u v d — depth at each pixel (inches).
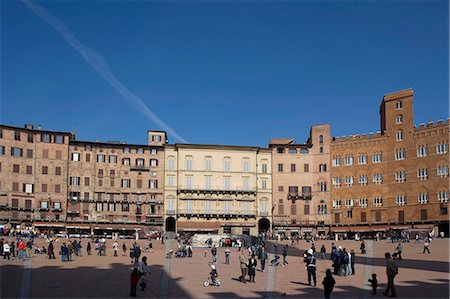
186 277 2167.8
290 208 5816.9
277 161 5905.5
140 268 1807.3
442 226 5049.2
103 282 1984.5
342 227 5654.5
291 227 5762.8
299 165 5895.7
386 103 5605.3
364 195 5605.3
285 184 5861.2
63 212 5324.8
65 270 2346.2
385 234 5359.3
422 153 5255.9
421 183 5221.5
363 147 5689.0
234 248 3998.5
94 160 5531.5
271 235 5162.4
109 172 5556.1
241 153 5871.1
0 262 2613.2
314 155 5900.6
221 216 5723.4
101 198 5487.2
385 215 5447.8
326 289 1493.6
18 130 5241.1
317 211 5797.2
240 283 1998.0
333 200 5767.7
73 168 5452.8
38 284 1918.1
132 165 5629.9
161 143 5856.3
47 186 5310.0
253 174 5851.4
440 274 2208.4
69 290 1791.3
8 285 1883.6
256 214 5777.6
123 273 2260.1
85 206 5433.1
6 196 5093.5
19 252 2778.1
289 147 5920.3
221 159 5826.8
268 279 2112.5
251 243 4419.3
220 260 2955.2
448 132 5064.0
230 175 5802.2
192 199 5703.7
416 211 5221.5
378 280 2043.6
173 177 5718.5
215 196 5743.1
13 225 5078.7
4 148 5142.7
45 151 5354.3
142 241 4394.7
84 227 5344.5
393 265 1653.5
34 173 5275.6
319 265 2699.3
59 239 4104.3
